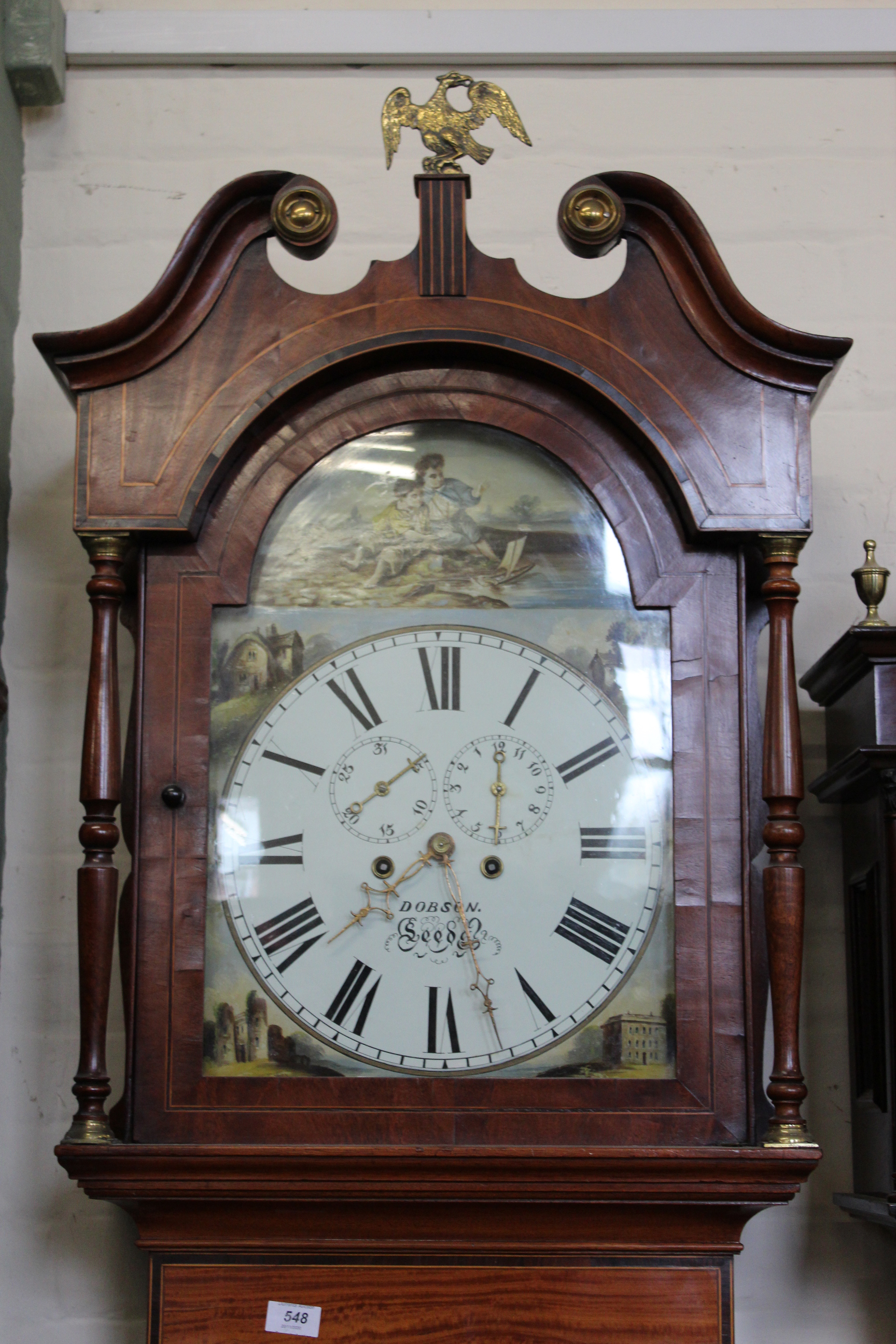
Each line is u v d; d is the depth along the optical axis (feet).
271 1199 5.41
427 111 6.14
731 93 7.71
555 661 5.87
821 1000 6.78
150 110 7.68
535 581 5.93
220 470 5.87
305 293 5.99
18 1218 6.63
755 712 5.94
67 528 7.28
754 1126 5.47
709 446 5.85
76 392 5.89
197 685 5.82
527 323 5.96
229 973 5.61
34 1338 6.50
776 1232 6.62
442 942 5.65
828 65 7.74
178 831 5.70
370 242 7.53
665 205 5.96
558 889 5.69
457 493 6.01
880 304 7.50
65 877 6.95
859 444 7.37
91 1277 6.57
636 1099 5.50
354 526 5.98
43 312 7.47
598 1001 5.59
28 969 6.86
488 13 7.66
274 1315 5.50
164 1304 5.51
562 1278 5.51
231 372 5.91
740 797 5.72
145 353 5.91
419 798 5.77
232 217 5.98
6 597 7.20
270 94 7.70
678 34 7.65
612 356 5.92
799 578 7.24
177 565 5.90
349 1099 5.50
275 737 5.81
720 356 5.92
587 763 5.79
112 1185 5.36
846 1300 6.56
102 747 5.66
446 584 5.94
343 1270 5.53
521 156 7.61
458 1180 5.35
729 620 5.86
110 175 7.61
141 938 5.63
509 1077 5.53
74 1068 6.77
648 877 5.69
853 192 7.62
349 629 5.90
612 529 5.95
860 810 6.57
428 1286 5.51
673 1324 5.47
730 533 5.80
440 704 5.85
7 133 7.40
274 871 5.71
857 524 7.29
